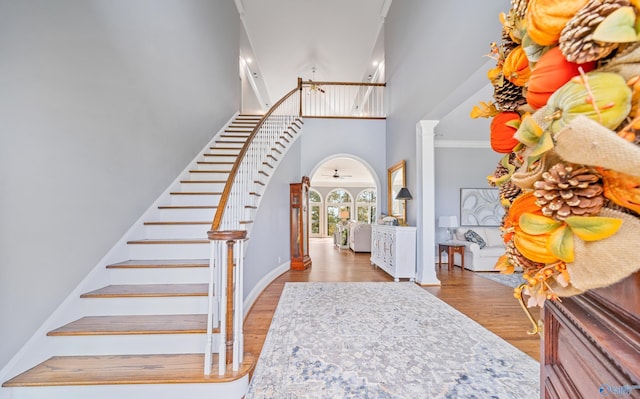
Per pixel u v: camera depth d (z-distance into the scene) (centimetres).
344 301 333
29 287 167
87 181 212
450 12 310
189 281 235
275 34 753
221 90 513
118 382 156
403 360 205
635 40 34
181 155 365
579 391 54
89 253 214
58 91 188
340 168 1134
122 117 253
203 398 161
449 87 312
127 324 192
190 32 391
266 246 397
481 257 520
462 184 619
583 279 43
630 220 38
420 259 421
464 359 206
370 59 815
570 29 39
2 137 153
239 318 178
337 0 639
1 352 152
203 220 316
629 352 40
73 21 201
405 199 466
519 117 62
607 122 36
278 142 454
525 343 231
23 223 164
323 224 1382
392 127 582
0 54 153
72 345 179
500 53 65
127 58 260
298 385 177
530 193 50
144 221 285
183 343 185
